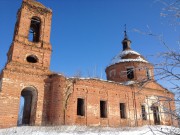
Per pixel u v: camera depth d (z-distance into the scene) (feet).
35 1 88.94
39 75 76.43
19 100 69.46
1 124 63.98
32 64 77.51
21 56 76.59
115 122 83.25
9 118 65.82
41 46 82.84
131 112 88.33
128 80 100.78
